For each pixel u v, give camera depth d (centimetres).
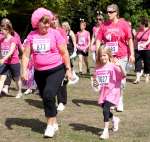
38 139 1301
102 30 1644
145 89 2205
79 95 2031
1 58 1897
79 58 2833
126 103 1833
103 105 1338
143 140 1298
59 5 4678
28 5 4691
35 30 1310
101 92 1355
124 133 1371
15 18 4994
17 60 1905
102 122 1503
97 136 1335
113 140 1291
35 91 2089
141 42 2438
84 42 2812
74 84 2355
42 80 1319
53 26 1493
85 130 1399
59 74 1292
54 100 1298
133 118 1566
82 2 5766
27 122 1501
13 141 1283
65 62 1300
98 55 1377
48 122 1321
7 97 1966
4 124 1473
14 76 1923
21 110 1692
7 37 1867
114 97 1335
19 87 1953
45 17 1266
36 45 1286
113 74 1356
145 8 6259
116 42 1627
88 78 2627
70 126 1447
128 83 2414
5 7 4512
